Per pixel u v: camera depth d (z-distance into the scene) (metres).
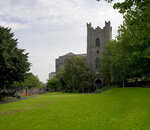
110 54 49.69
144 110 11.99
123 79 40.97
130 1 8.59
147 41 12.05
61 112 14.66
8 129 9.95
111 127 9.52
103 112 13.99
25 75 31.23
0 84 29.44
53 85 78.31
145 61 26.95
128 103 17.28
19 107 19.00
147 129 8.29
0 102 26.66
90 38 68.00
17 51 29.56
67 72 60.75
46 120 11.86
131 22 9.95
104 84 62.12
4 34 26.72
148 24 9.57
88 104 19.14
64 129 9.66
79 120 11.55
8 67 25.25
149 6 8.52
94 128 9.58
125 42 30.94
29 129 9.85
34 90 67.56
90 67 66.06
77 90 58.50
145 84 40.09
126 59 33.72
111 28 70.38
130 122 10.00
